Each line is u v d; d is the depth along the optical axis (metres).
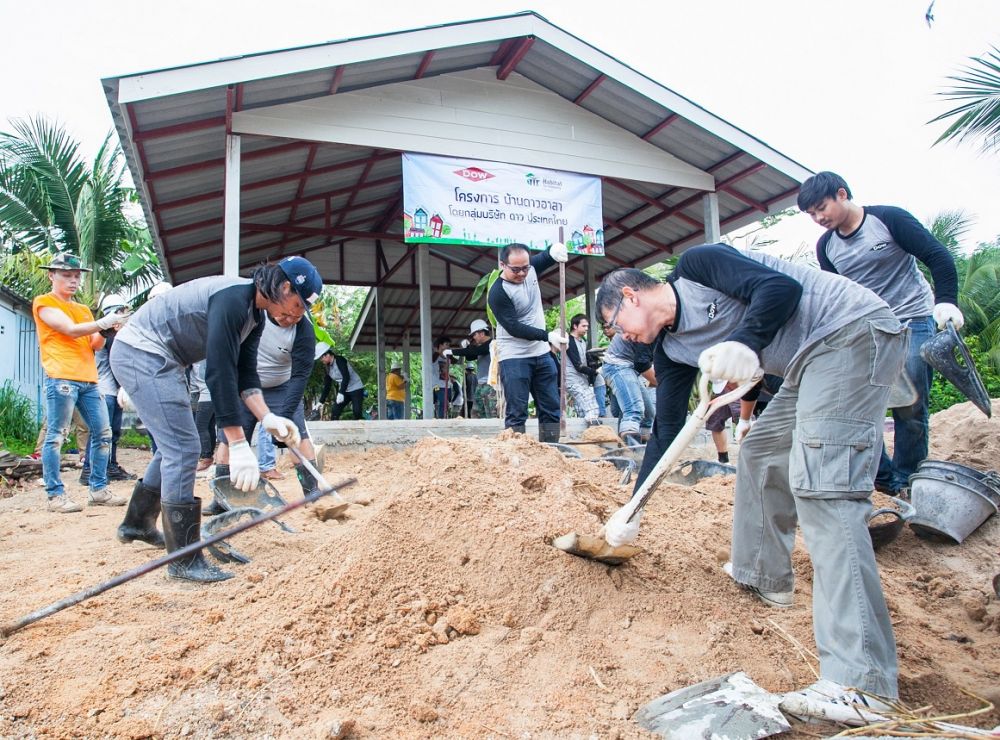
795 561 3.57
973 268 18.77
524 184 9.55
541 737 2.06
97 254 15.38
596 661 2.47
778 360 2.63
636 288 2.70
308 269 3.21
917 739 1.99
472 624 2.60
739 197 10.95
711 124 9.59
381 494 4.84
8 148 14.11
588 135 9.94
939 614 3.33
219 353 3.15
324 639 2.46
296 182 10.52
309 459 4.81
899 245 4.20
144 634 2.55
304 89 8.23
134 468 8.92
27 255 12.63
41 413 12.05
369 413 23.20
